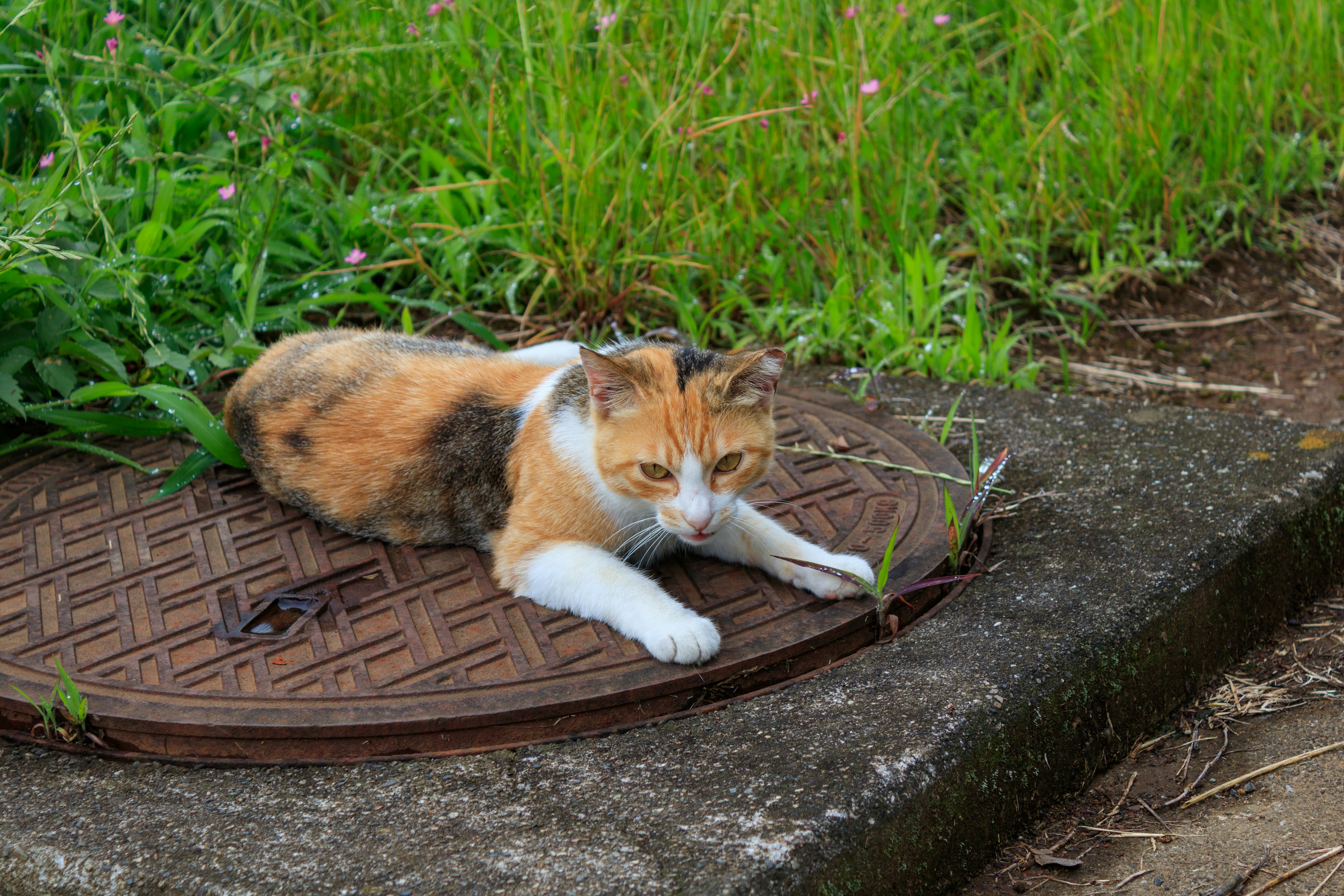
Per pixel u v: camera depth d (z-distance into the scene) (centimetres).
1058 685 182
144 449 203
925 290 225
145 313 206
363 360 198
